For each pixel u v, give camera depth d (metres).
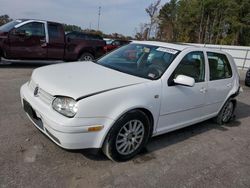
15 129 4.09
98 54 11.40
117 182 3.05
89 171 3.20
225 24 50.09
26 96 3.56
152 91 3.57
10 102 5.37
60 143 3.01
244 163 3.97
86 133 3.01
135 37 42.19
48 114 3.06
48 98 3.17
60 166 3.23
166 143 4.29
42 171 3.09
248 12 47.34
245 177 3.56
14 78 7.77
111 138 3.23
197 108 4.55
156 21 42.00
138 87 3.43
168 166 3.56
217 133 5.11
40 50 9.73
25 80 7.61
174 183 3.19
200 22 52.91
